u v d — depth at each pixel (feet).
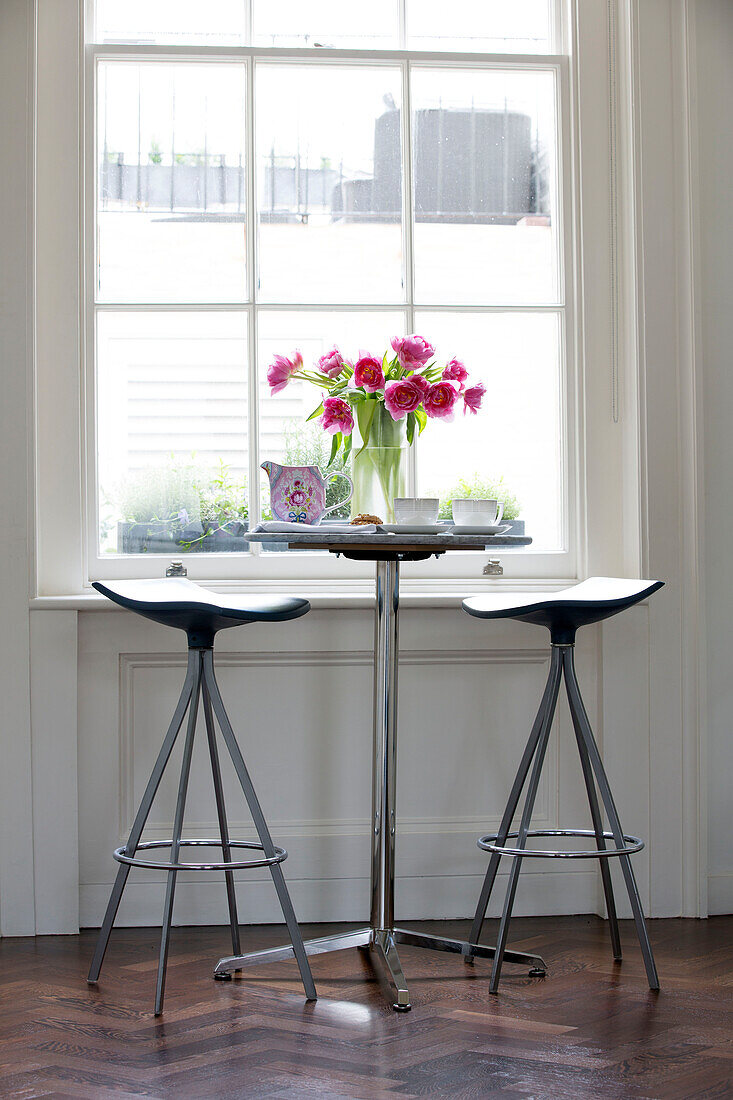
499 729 10.34
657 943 9.37
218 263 10.66
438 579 10.66
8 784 9.71
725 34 10.63
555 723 10.34
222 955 8.99
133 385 10.56
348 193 10.81
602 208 10.77
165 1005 7.75
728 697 10.53
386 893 8.68
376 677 8.75
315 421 10.66
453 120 10.93
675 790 10.29
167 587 8.64
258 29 10.82
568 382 10.87
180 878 9.93
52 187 10.27
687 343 10.36
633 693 10.26
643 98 10.44
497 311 10.88
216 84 10.72
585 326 10.74
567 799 10.32
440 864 10.19
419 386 8.70
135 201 10.62
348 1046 7.00
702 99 10.59
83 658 9.94
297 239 10.75
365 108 10.84
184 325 10.61
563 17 11.03
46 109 10.28
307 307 10.69
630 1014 7.59
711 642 10.52
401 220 10.84
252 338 10.62
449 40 10.96
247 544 10.59
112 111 10.62
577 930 9.78
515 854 8.12
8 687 9.73
